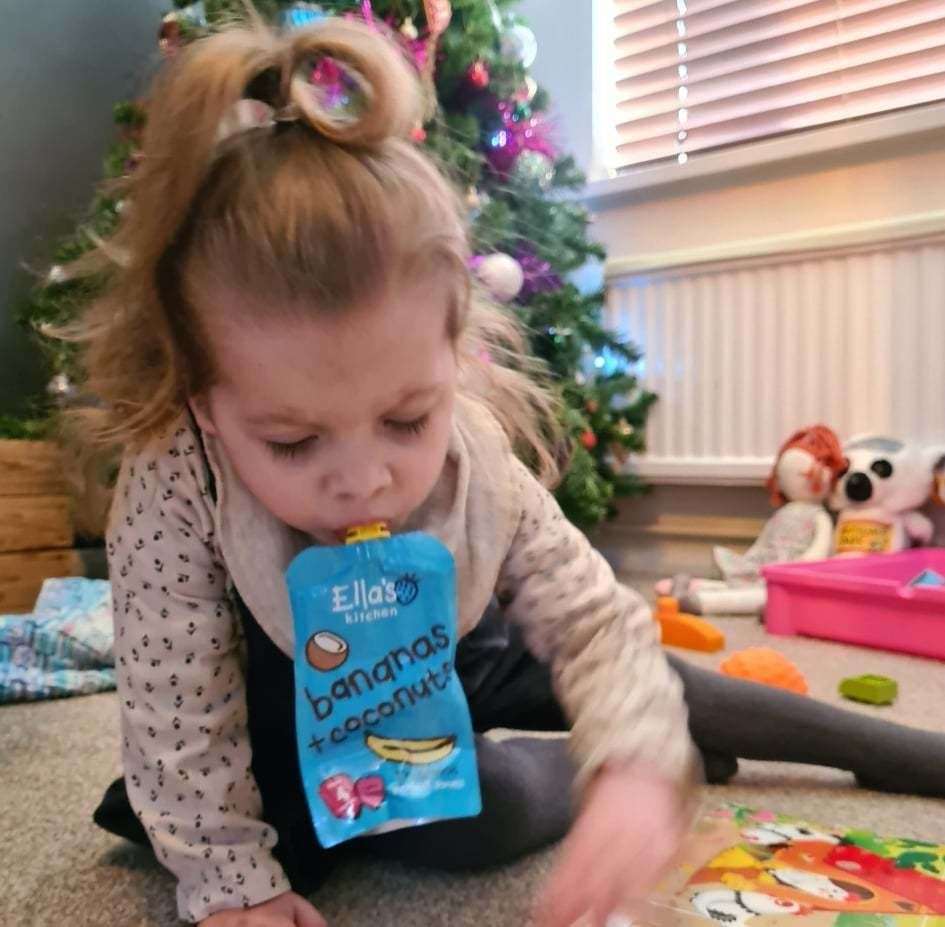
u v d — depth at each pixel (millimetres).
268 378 501
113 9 2361
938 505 1880
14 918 646
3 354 2109
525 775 683
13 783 917
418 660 577
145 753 591
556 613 639
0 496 1745
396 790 572
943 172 1846
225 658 614
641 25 2379
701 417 2129
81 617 1436
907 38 2037
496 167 1992
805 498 1894
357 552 558
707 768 827
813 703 818
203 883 588
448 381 546
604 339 2133
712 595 1743
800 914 556
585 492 1914
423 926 622
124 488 618
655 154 2381
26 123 2176
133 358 595
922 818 771
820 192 1989
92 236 945
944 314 1803
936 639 1368
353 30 579
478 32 1864
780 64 2186
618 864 489
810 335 1964
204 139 527
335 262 490
